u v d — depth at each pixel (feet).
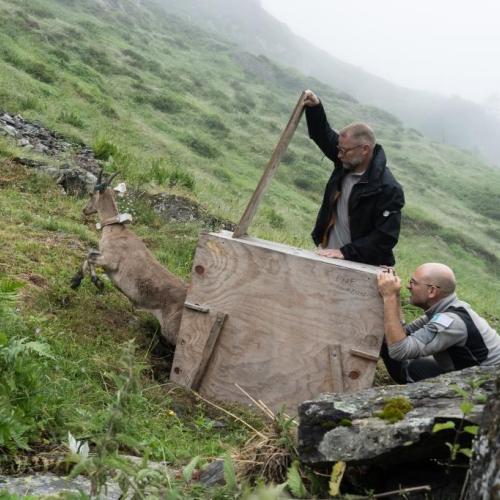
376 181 16.61
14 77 73.10
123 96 112.78
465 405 8.14
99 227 19.39
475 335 14.82
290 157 133.28
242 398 16.21
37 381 11.76
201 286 16.43
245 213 16.65
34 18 132.36
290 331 15.85
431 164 216.74
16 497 8.46
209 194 48.03
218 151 107.45
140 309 18.66
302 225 72.13
